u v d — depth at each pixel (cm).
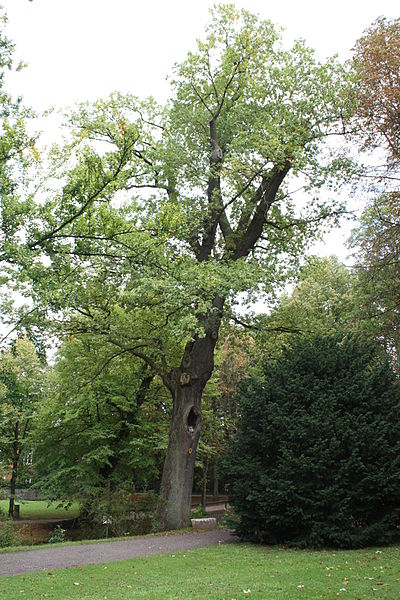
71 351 2130
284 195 1877
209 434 2805
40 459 2234
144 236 1442
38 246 1295
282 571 905
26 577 902
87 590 793
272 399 1353
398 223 1622
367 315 1847
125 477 2188
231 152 1741
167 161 1830
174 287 1479
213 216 1842
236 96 1897
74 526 2338
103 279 1733
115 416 2305
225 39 1822
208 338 1780
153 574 919
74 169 1292
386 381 1316
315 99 1741
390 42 1541
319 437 1185
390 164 1591
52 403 2219
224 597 722
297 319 2000
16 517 2947
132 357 2169
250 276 1566
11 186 1295
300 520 1170
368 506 1162
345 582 796
